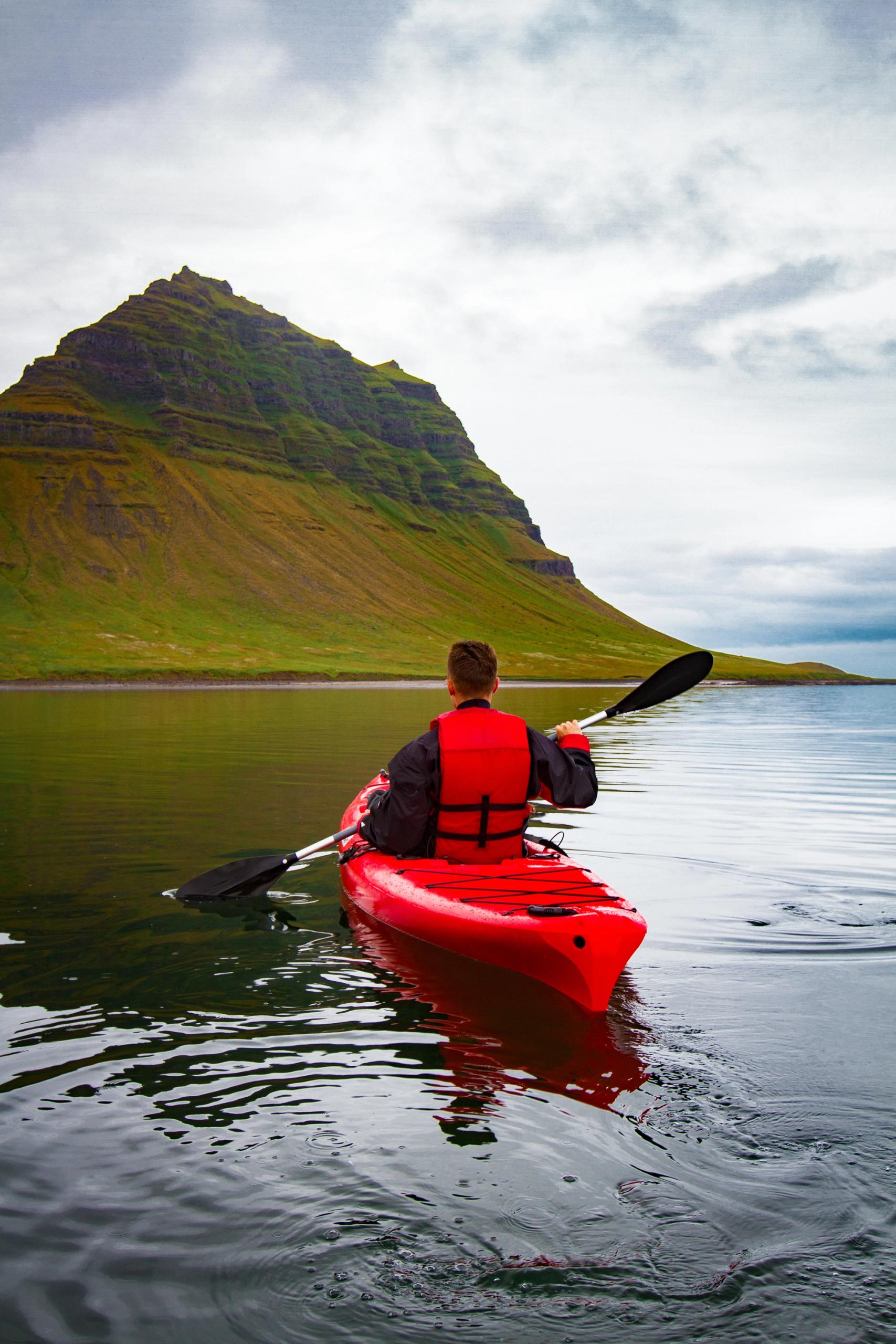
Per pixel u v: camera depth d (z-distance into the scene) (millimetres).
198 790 11383
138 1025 3795
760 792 11984
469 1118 2953
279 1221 2369
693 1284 2121
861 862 7344
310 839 8086
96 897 6070
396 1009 4008
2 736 20875
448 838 5168
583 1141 2789
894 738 23062
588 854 7656
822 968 4617
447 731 5020
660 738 22953
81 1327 2000
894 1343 1931
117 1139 2805
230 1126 2893
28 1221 2379
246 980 4391
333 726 24500
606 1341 1949
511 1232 2320
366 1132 2850
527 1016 3916
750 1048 3564
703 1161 2668
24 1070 3318
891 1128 2873
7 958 4723
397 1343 1953
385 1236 2307
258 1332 1985
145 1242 2291
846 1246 2250
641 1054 3484
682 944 5031
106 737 20469
